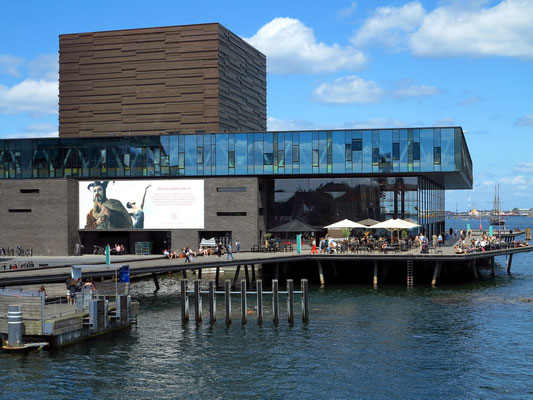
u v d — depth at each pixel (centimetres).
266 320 4425
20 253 7781
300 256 6197
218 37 10475
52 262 6366
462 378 3108
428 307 4838
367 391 2938
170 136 7981
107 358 3434
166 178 7969
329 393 2916
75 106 10919
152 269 5044
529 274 7250
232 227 7750
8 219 7906
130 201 7944
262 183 8031
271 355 3512
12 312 3488
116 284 4162
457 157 7500
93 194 8006
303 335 3959
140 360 3409
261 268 7494
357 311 4697
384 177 7819
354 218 7869
